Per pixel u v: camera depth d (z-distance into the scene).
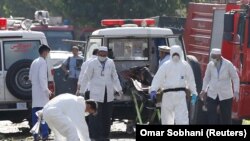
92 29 71.06
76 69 38.69
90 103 19.69
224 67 28.31
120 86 28.78
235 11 30.75
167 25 49.56
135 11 73.62
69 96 19.58
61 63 41.34
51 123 19.31
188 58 32.22
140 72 29.55
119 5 73.94
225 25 30.83
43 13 60.19
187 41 39.59
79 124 19.39
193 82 25.97
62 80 39.34
